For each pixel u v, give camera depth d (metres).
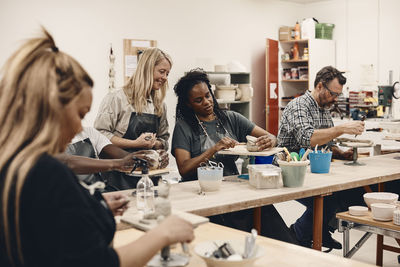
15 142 1.02
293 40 8.93
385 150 5.16
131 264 1.10
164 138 3.54
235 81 8.21
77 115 1.11
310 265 1.43
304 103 3.65
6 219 0.98
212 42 8.09
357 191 3.53
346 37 8.98
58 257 0.97
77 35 6.43
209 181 2.38
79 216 1.00
